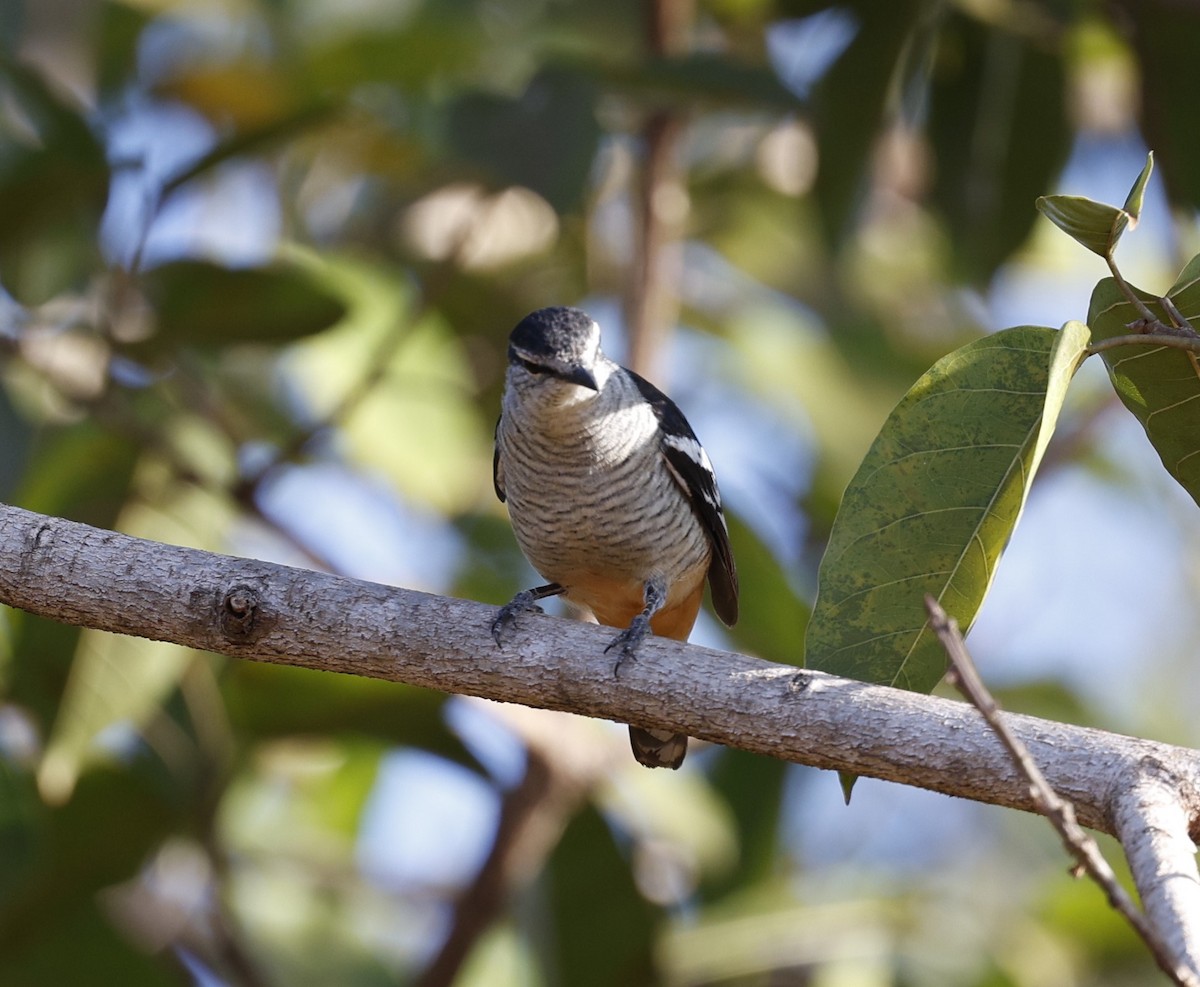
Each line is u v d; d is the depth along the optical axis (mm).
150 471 11562
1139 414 7062
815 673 7016
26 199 10805
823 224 12125
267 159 15047
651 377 12922
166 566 7496
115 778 11367
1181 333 6379
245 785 12820
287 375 12883
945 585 6898
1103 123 14852
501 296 14516
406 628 7371
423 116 11320
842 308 15047
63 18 16125
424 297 11578
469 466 13266
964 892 12242
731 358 14680
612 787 12078
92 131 10695
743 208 15125
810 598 14109
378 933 14188
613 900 11508
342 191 15703
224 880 11836
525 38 14055
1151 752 6625
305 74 13547
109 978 11398
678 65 11328
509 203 14477
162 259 10648
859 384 14508
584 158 10445
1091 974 12227
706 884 12719
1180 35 11727
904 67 11891
